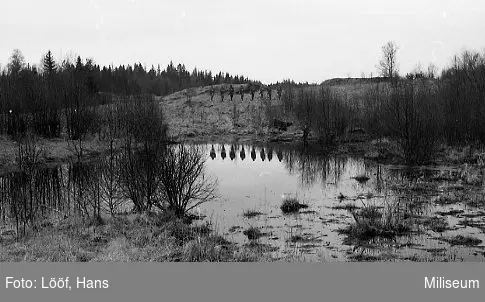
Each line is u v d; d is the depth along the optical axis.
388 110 34.25
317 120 46.16
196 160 16.20
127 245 11.38
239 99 80.56
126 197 15.52
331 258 11.09
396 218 14.10
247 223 14.66
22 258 10.28
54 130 38.84
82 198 15.55
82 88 45.56
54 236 11.94
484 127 30.20
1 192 18.92
